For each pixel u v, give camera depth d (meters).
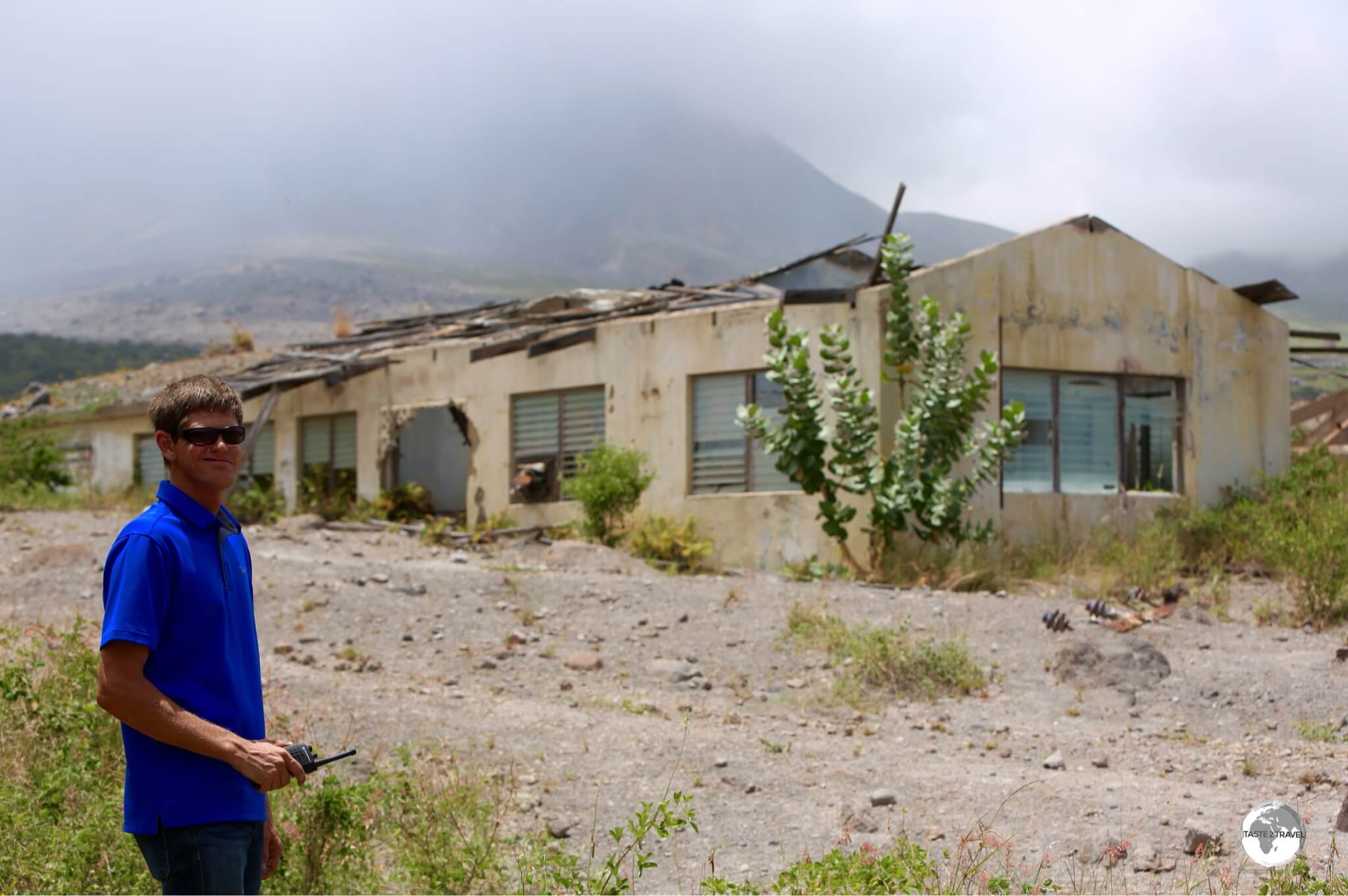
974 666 9.67
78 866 4.91
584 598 11.86
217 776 3.38
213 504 3.65
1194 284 18.28
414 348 20.22
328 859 5.34
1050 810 6.46
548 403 18.48
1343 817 5.99
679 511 16.48
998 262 15.95
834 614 11.21
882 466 14.38
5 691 6.21
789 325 15.66
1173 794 6.78
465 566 14.17
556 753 7.41
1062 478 16.67
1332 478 17.33
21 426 22.44
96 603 10.77
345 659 9.62
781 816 6.50
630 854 5.98
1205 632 10.98
